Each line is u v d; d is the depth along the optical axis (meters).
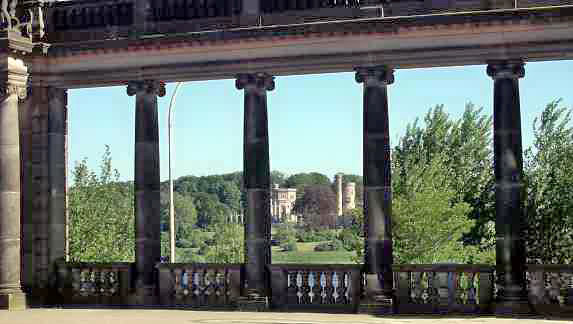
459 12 28.48
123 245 68.75
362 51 29.36
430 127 69.88
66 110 34.31
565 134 61.06
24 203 33.97
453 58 28.66
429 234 61.12
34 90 33.56
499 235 28.39
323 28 29.39
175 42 31.09
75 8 33.56
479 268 28.97
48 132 33.81
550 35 27.73
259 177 30.64
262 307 30.45
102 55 32.38
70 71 33.06
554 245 59.09
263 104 30.75
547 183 60.22
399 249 61.81
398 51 29.08
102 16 33.19
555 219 58.84
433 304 29.41
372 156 29.44
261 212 30.66
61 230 34.06
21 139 33.91
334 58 29.67
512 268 28.17
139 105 32.00
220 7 31.41
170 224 54.75
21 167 33.97
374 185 29.39
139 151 32.06
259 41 30.27
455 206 62.12
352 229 66.31
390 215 29.53
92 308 32.09
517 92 28.48
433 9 28.98
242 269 31.23
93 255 66.62
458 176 69.31
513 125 28.38
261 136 30.66
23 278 33.69
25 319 28.83
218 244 108.12
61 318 28.95
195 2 31.72
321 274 30.53
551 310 28.11
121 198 70.69
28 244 33.84
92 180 69.31
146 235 32.09
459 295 29.25
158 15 32.22
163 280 32.16
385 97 29.52
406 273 29.75
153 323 27.22
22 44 32.22
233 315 29.08
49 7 34.00
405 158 66.50
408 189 64.12
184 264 31.91
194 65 31.19
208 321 27.44
